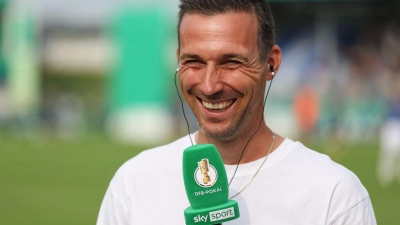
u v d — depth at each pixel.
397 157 25.33
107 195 5.54
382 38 43.81
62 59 51.88
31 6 43.09
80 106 46.94
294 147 5.24
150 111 42.19
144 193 5.24
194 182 4.57
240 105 4.82
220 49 4.66
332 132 40.25
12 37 43.47
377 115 40.69
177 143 5.52
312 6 41.53
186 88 4.87
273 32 5.07
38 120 46.12
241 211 4.99
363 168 27.66
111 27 43.75
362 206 4.90
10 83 44.47
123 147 37.31
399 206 18.50
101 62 52.38
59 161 30.77
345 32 43.88
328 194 4.91
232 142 5.11
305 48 43.59
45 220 16.88
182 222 5.05
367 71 42.78
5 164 29.59
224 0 4.71
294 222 4.90
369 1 40.38
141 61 42.00
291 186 5.00
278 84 42.09
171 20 41.44
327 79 42.34
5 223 16.42
